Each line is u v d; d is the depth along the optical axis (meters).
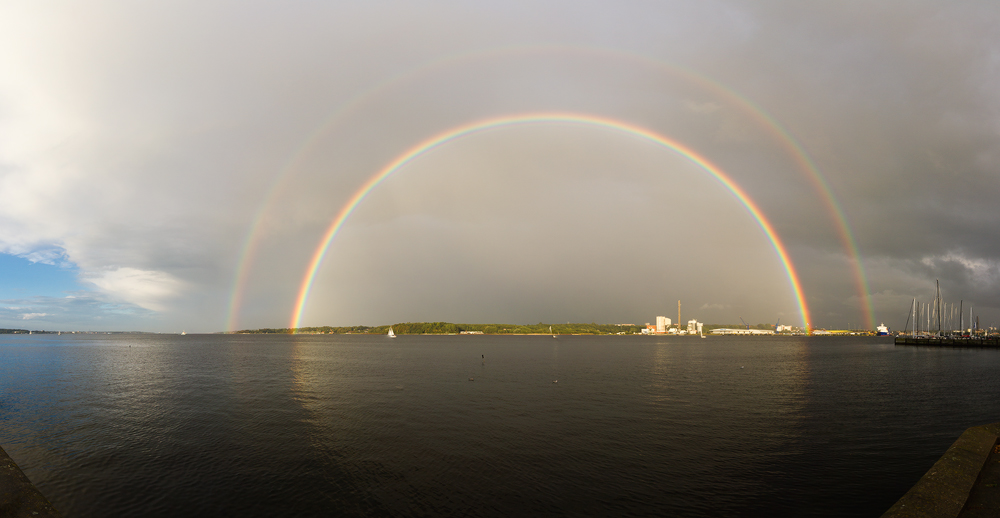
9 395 58.81
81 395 58.44
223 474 26.94
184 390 62.66
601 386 65.75
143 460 29.69
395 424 39.06
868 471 26.95
